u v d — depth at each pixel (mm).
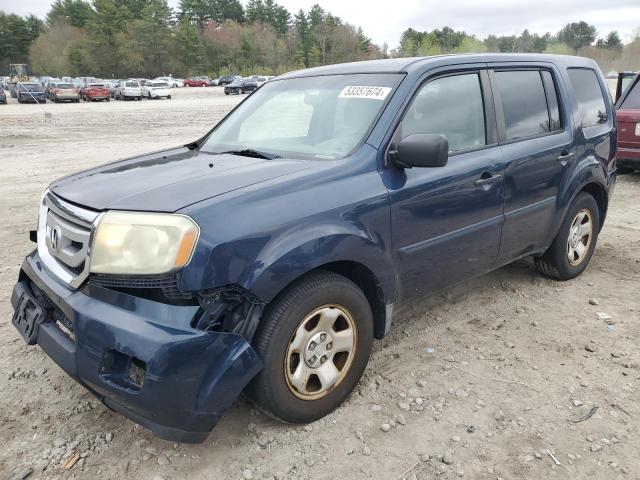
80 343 2541
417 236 3297
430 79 3484
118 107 33906
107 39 106562
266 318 2660
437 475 2623
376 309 3256
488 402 3158
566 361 3576
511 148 3912
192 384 2414
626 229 6441
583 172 4543
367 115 3301
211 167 3121
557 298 4520
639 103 9148
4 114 28562
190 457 2748
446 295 4590
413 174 3256
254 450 2793
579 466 2662
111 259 2469
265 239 2582
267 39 118812
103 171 3279
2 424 2996
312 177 2887
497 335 3922
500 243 3938
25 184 9688
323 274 2861
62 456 2756
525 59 4262
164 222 2430
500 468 2658
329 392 2984
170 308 2449
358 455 2756
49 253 2969
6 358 3639
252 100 4211
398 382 3352
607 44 133375
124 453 2775
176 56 110688
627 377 3383
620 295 4570
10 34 121625
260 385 2678
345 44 113000
